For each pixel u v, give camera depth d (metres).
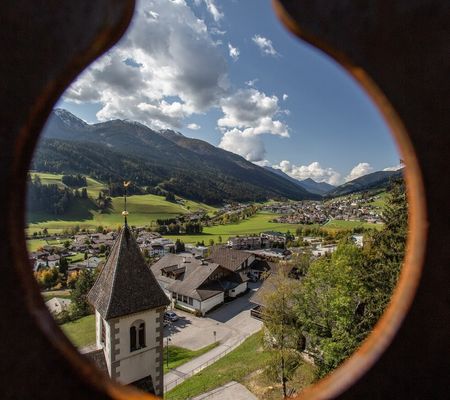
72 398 1.52
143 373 12.16
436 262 1.59
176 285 43.50
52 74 1.50
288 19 1.64
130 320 11.78
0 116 1.48
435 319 1.59
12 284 1.49
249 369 22.27
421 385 1.59
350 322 15.39
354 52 1.60
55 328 1.57
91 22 1.49
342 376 1.65
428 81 1.59
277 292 19.06
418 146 1.60
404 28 1.59
